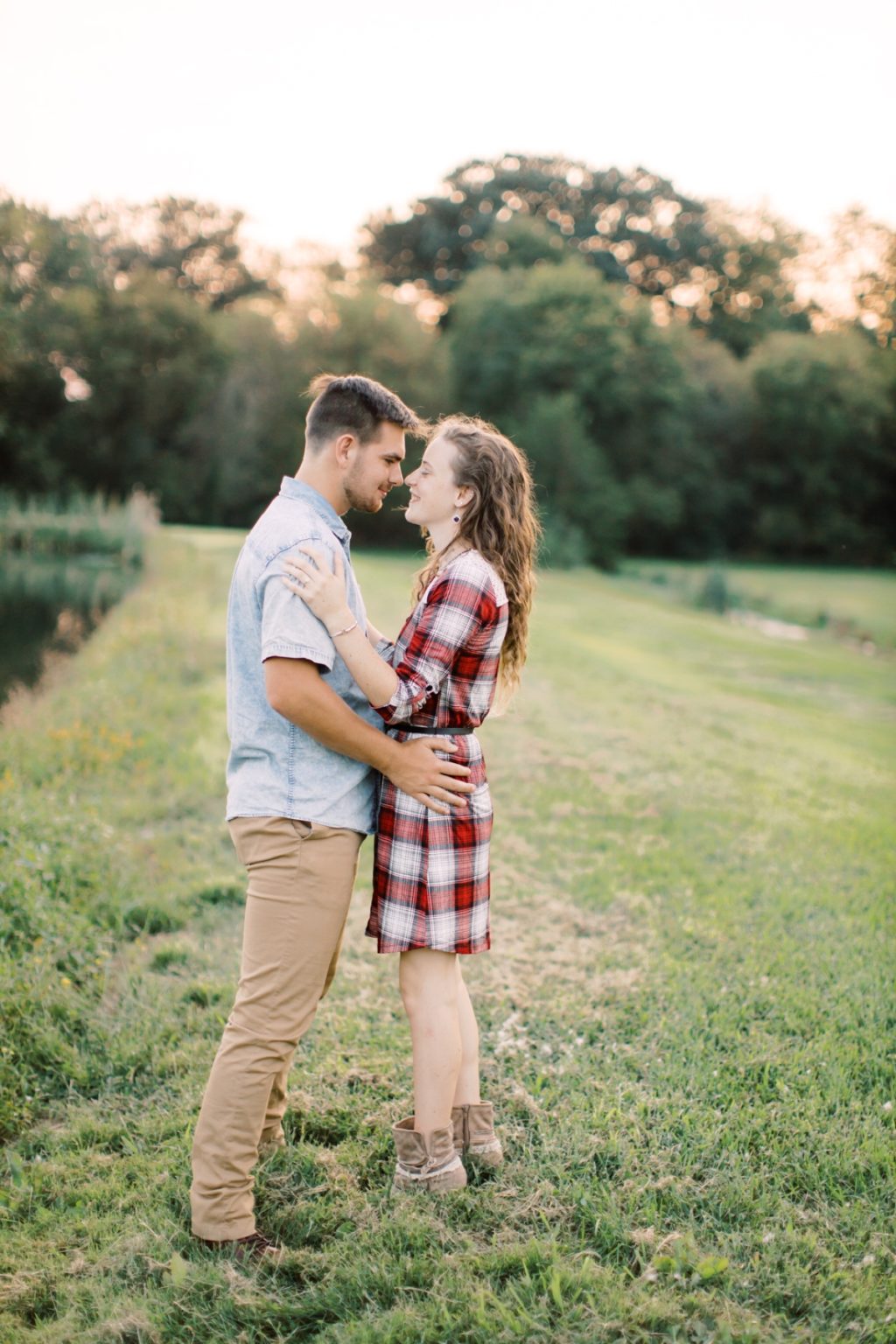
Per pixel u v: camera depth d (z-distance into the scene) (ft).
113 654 33.88
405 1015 10.59
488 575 7.60
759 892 14.69
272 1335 6.43
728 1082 9.29
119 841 15.48
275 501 7.55
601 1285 6.61
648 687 35.24
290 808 7.13
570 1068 9.50
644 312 139.03
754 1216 7.47
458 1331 6.29
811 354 149.48
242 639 7.33
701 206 180.34
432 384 131.64
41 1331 6.42
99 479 131.03
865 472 154.10
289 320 135.54
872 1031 10.31
